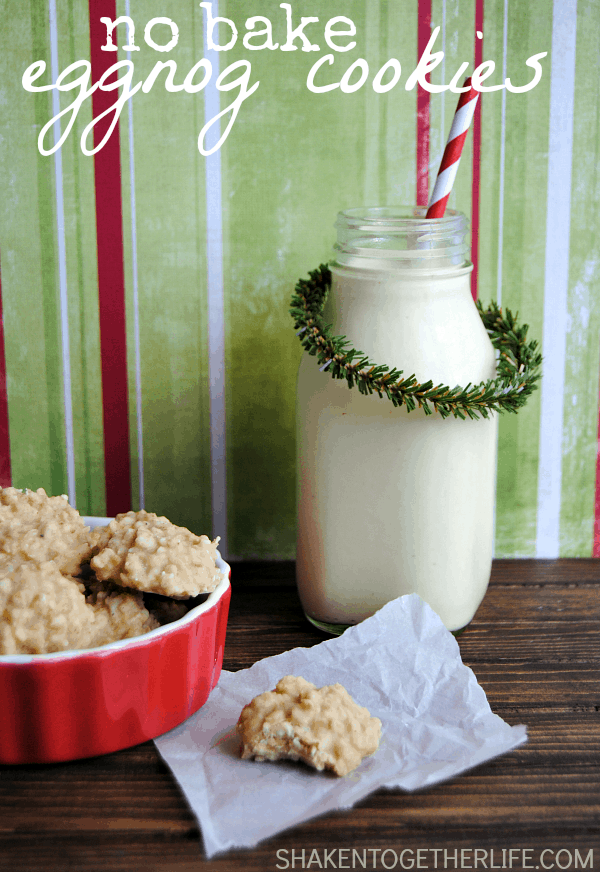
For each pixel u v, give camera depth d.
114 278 0.48
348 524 0.42
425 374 0.41
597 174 0.48
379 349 0.41
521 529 0.51
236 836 0.34
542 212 0.48
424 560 0.42
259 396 0.49
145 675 0.36
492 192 0.48
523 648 0.43
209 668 0.38
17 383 0.49
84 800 0.35
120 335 0.48
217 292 0.48
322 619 0.44
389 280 0.41
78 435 0.49
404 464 0.41
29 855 0.33
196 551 0.38
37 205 0.47
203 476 0.50
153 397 0.49
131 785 0.36
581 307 0.49
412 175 0.47
